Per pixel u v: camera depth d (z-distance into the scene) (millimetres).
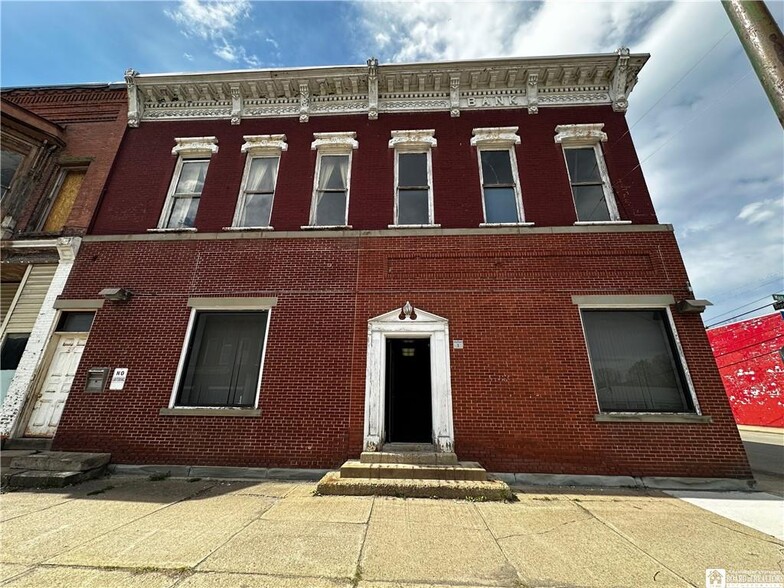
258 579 3051
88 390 7301
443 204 8539
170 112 9906
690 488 6199
